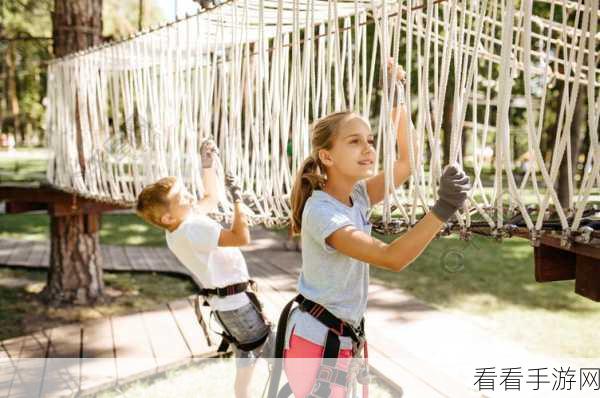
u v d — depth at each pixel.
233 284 2.78
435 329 4.50
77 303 5.95
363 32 2.46
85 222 6.07
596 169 1.52
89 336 4.48
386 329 4.50
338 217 1.66
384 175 1.90
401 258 1.46
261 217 2.62
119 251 8.41
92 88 4.66
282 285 6.00
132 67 3.93
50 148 5.73
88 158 4.77
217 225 2.62
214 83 3.03
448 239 8.82
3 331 5.12
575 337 4.42
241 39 2.80
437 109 1.81
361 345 1.78
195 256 2.69
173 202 2.69
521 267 7.02
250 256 7.64
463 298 5.59
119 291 6.44
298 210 1.84
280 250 8.06
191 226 2.64
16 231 10.48
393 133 1.95
